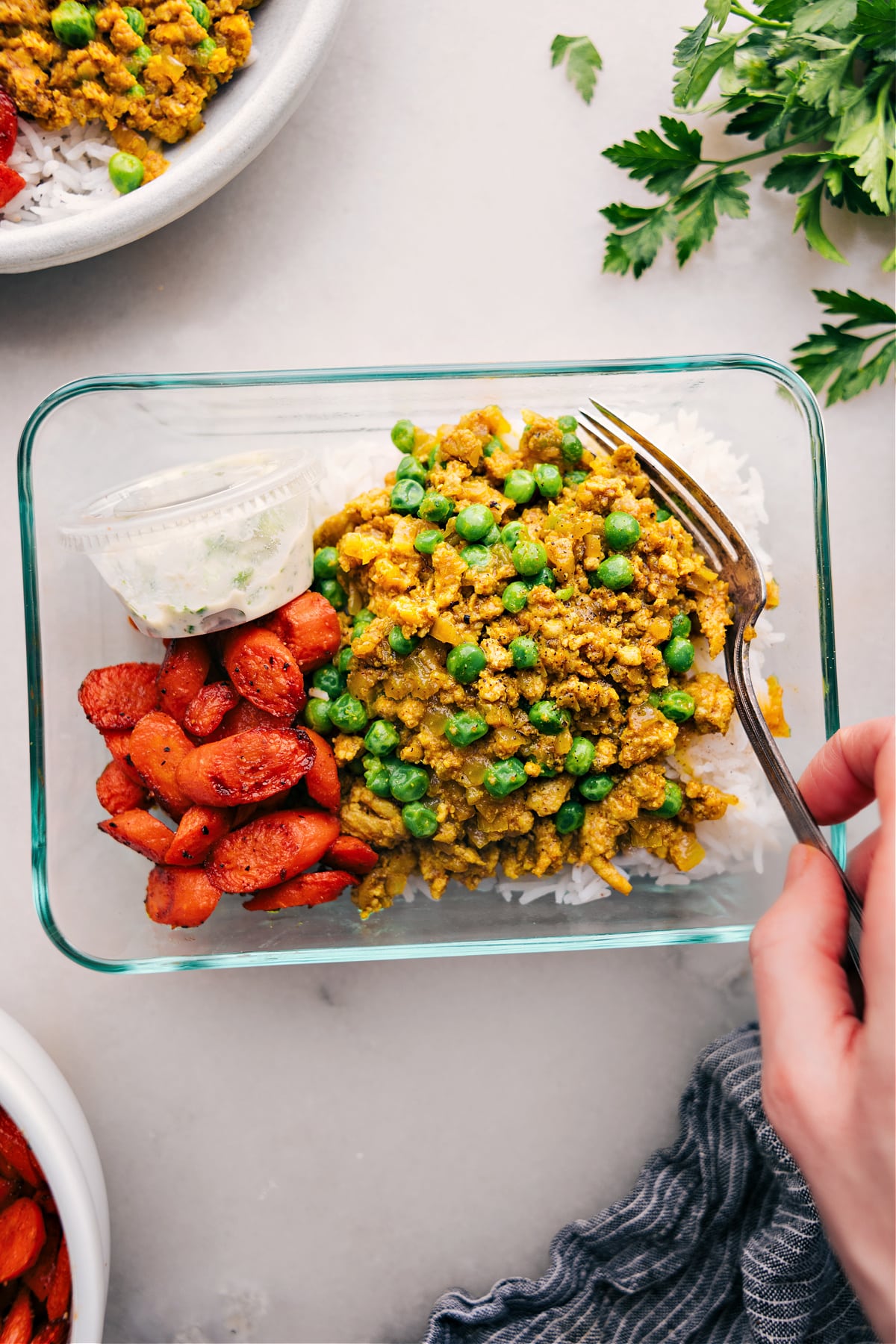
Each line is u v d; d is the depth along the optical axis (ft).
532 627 1.23
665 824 1.30
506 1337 1.38
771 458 1.34
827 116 1.43
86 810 1.36
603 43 1.47
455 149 1.47
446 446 1.27
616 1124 1.47
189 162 1.31
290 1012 1.47
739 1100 1.37
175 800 1.27
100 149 1.37
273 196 1.47
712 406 1.35
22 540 1.34
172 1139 1.47
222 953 1.36
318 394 1.34
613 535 1.23
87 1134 1.34
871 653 1.49
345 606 1.30
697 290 1.48
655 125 1.48
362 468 1.33
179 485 1.24
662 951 1.49
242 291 1.47
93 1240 1.23
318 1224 1.47
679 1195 1.40
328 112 1.47
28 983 1.46
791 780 1.22
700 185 1.44
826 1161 1.03
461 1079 1.47
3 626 1.46
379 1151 1.47
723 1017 1.48
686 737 1.28
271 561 1.24
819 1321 1.35
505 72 1.47
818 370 1.45
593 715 1.24
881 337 1.44
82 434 1.35
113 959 1.36
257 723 1.25
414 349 1.47
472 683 1.23
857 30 1.35
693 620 1.27
